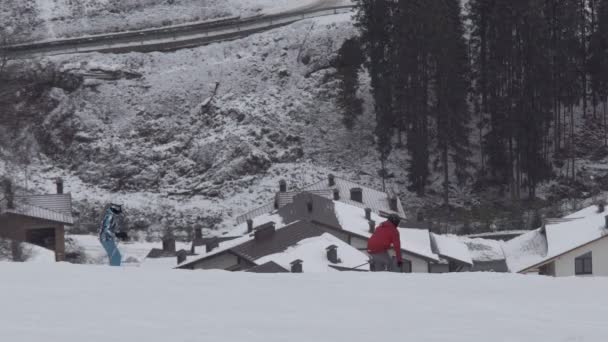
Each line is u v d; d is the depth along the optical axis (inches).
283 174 3513.8
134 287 537.3
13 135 2231.8
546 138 3595.0
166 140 3794.3
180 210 3339.1
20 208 2229.3
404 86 3531.0
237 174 3526.1
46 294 505.0
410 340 388.8
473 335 400.5
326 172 3533.5
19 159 2252.7
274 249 1850.4
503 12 3604.8
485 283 570.6
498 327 420.2
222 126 3799.2
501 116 3452.3
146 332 396.2
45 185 3474.4
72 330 398.0
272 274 616.1
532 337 397.1
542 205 3331.7
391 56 3585.1
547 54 3565.5
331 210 2262.6
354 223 2212.1
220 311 458.6
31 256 1909.4
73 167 3703.3
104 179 3614.7
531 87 3484.3
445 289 545.6
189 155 3676.2
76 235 2925.7
